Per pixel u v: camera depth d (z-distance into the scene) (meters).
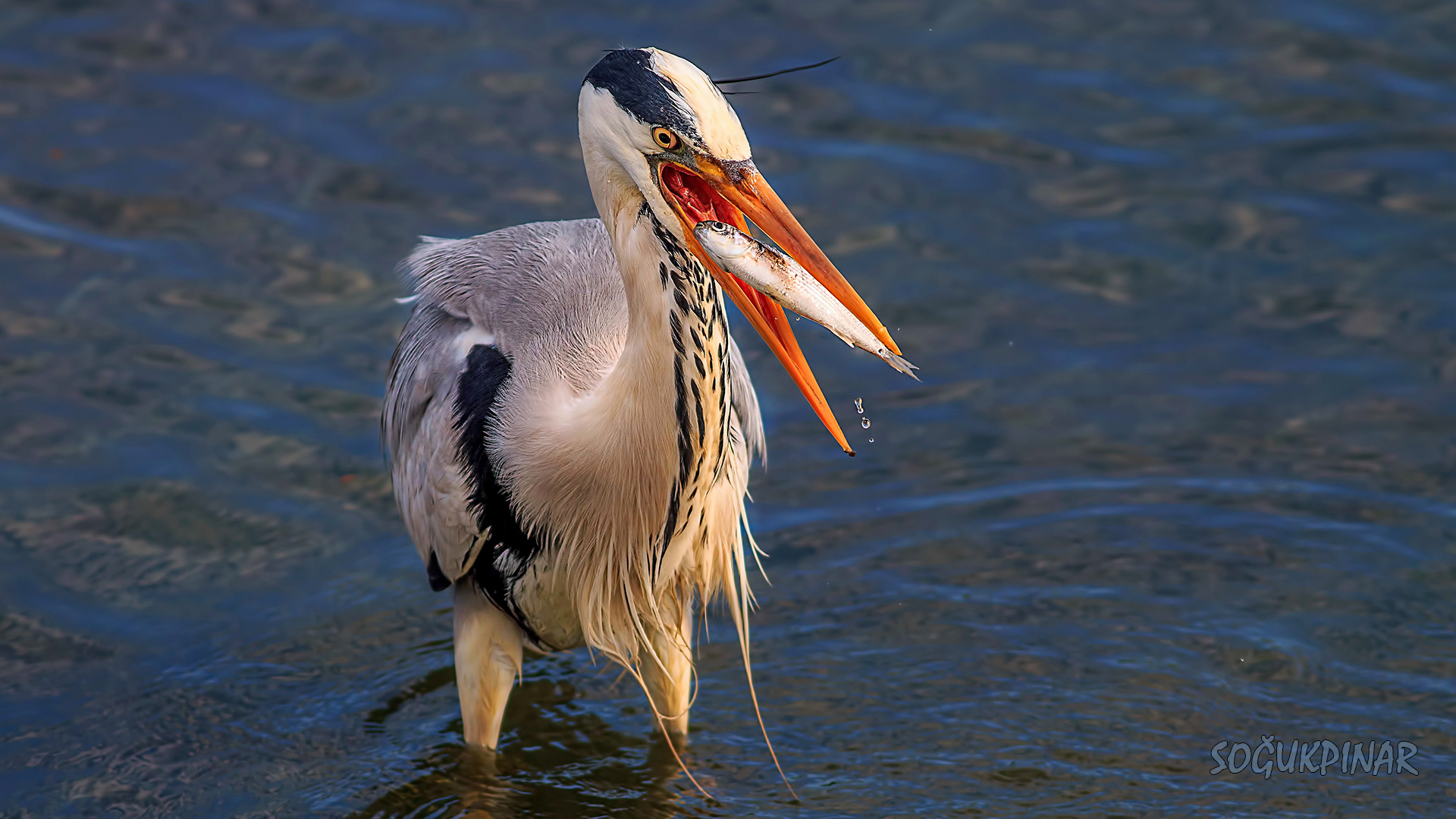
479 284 9.15
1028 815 8.47
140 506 10.99
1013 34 16.34
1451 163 14.21
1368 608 10.09
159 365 12.20
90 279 13.04
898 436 11.84
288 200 13.95
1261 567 10.52
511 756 9.14
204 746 9.07
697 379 7.40
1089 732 9.17
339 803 8.64
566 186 14.02
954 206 13.94
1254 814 8.41
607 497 8.03
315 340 12.54
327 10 16.83
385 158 14.43
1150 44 16.11
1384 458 11.33
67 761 8.90
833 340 12.93
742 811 8.60
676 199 7.04
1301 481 11.20
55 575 10.37
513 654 8.92
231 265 13.25
